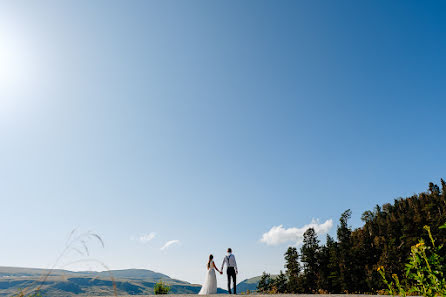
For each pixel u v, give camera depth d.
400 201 80.81
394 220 64.50
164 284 20.16
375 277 47.16
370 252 60.50
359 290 56.62
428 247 2.92
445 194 67.81
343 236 71.69
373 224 72.50
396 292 3.00
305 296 13.62
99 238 2.28
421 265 2.92
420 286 2.88
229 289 15.31
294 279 71.44
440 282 2.75
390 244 52.50
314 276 70.38
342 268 61.50
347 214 73.12
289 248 75.25
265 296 14.20
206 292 16.16
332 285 63.12
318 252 71.50
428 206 57.69
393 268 43.09
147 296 11.66
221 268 15.63
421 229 47.28
